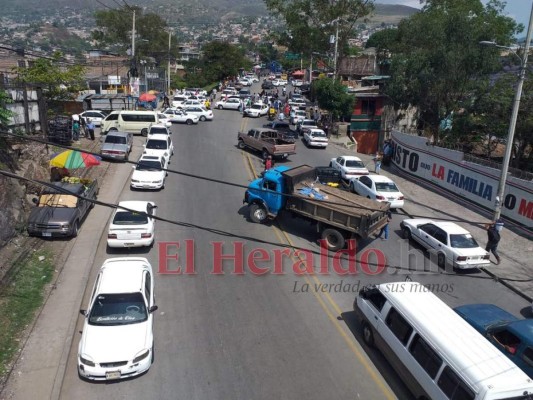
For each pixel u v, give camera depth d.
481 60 30.44
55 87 34.09
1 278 15.00
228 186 26.56
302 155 35.88
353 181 26.91
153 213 19.16
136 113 37.50
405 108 44.06
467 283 17.36
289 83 103.75
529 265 19.02
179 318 13.59
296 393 10.85
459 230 18.86
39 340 12.28
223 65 94.50
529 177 23.09
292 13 54.34
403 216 24.20
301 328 13.42
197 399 10.52
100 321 11.57
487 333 12.46
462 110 36.75
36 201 20.06
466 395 9.17
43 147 25.88
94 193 22.19
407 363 10.90
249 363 11.79
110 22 83.50
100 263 16.70
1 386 10.58
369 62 65.38
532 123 27.05
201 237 19.36
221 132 41.47
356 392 10.99
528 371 11.16
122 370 10.73
